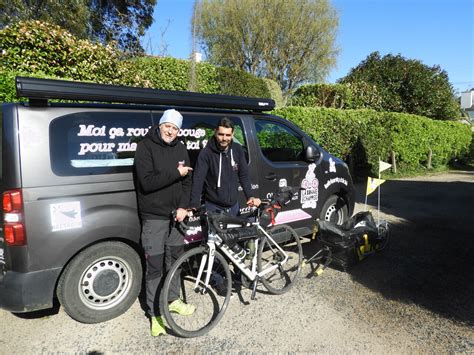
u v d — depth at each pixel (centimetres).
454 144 1605
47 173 293
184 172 310
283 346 300
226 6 2844
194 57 1183
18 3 1488
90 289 319
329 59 2941
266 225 381
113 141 329
